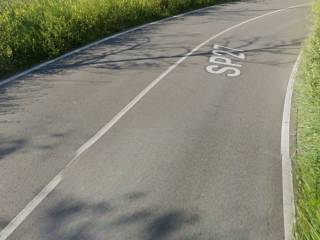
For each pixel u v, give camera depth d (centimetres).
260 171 669
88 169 652
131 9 1727
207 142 756
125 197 588
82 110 866
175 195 597
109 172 646
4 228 520
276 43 1505
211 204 580
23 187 600
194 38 1522
